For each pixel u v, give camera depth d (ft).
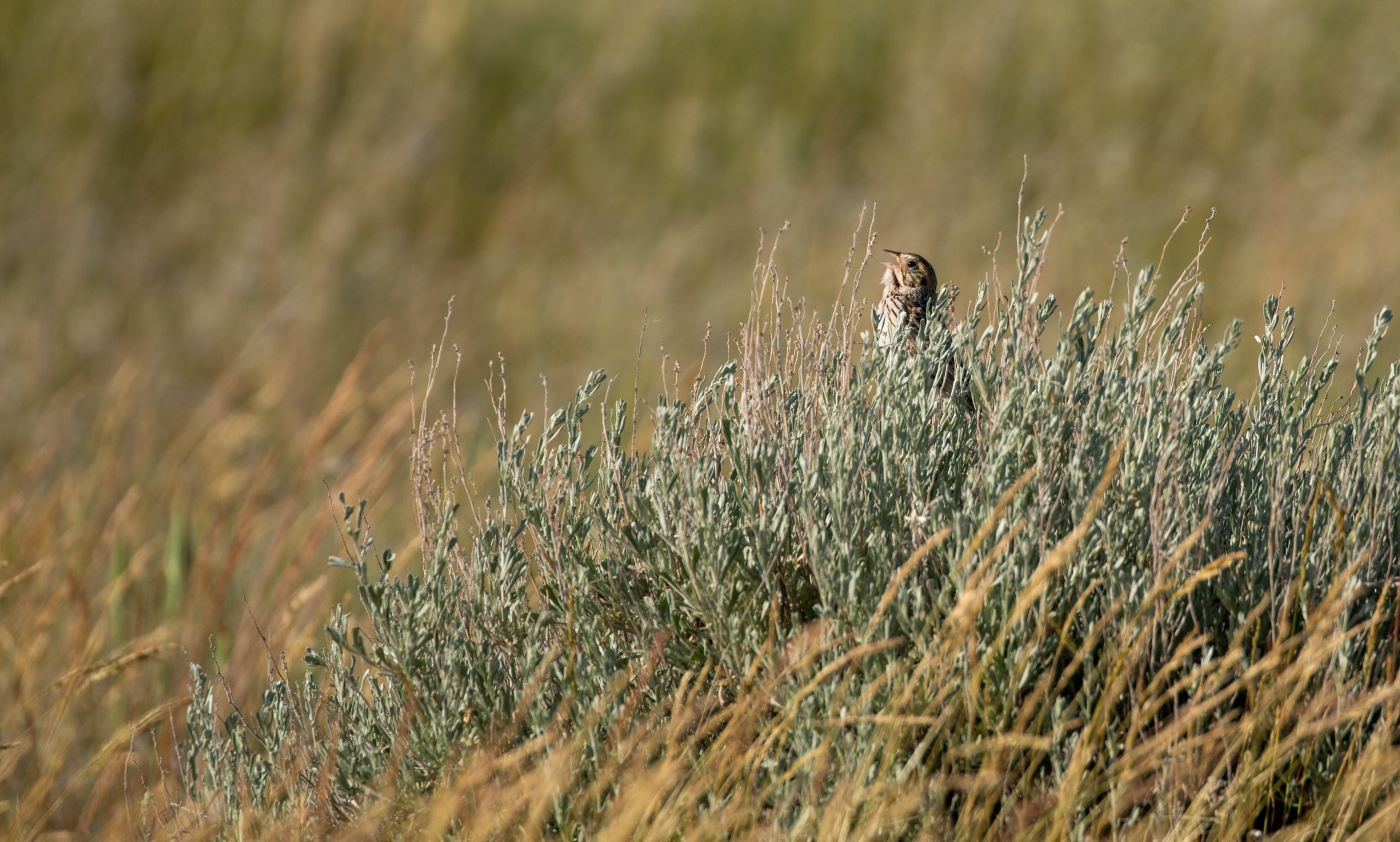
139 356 69.21
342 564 26.14
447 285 78.48
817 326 29.35
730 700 26.16
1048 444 25.55
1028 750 23.81
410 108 90.99
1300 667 22.84
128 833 30.60
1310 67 96.27
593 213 87.45
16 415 61.77
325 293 75.25
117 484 51.60
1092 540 24.82
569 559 27.37
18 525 46.70
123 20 89.81
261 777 27.25
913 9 101.65
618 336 72.28
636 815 22.11
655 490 26.71
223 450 55.36
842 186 89.35
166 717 37.81
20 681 38.45
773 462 26.78
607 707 25.20
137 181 84.28
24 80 86.17
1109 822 23.31
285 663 30.35
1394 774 23.20
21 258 76.23
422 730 25.53
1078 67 96.07
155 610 44.39
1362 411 26.91
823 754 22.49
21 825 33.19
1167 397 25.61
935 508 25.41
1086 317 27.04
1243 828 22.80
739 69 98.07
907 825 23.17
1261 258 77.25
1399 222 79.05
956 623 22.81
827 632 24.56
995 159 91.61
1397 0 103.55
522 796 22.97
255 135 88.48
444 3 95.61
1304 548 24.11
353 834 23.67
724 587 25.70
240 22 92.84
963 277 76.18
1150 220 82.89
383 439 49.21
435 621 26.43
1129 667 23.03
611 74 95.55
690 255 81.61
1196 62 96.48
